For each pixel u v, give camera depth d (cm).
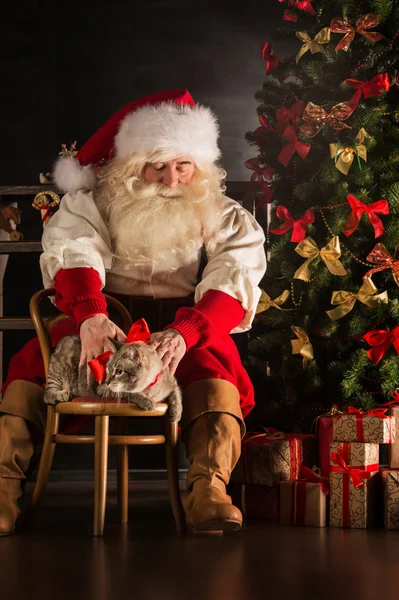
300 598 148
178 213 257
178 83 408
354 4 288
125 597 149
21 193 334
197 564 179
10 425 227
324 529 235
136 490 330
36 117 399
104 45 404
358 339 283
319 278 280
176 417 218
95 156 283
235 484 283
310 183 290
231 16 412
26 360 238
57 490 334
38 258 389
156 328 272
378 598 148
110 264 257
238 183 336
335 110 278
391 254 277
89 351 219
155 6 408
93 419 245
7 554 192
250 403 244
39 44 401
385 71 286
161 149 259
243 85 411
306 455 264
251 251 259
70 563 180
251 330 324
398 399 262
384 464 347
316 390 286
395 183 276
